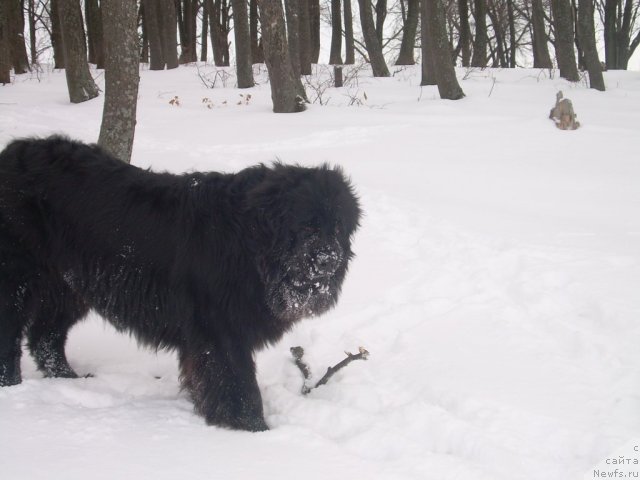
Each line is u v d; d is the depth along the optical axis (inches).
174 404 99.5
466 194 199.3
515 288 133.6
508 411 95.8
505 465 86.7
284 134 283.6
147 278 98.6
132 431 90.4
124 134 180.4
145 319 100.1
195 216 97.3
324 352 114.8
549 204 188.4
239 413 94.6
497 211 181.2
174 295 97.4
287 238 93.1
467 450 89.8
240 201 96.7
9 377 99.7
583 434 91.6
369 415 95.6
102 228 99.0
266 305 96.0
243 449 87.9
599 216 175.6
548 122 303.0
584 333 115.4
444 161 241.0
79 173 100.6
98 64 557.9
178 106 370.3
